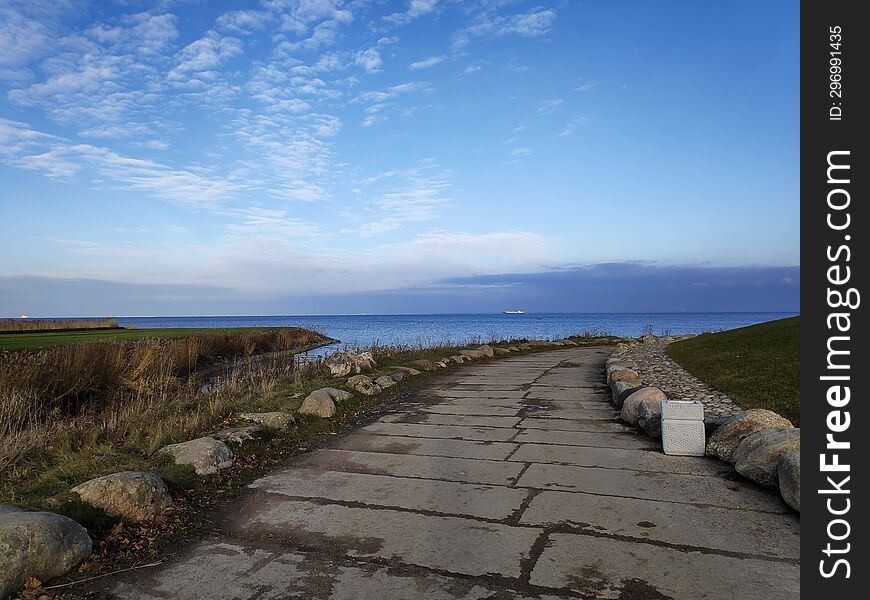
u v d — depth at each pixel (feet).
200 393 35.70
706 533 14.58
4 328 107.96
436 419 29.71
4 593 11.60
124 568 13.20
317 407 29.12
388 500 17.57
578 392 38.01
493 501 17.31
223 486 18.85
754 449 18.72
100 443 22.16
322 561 13.50
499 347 71.92
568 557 13.41
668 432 22.09
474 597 11.73
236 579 12.67
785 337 47.65
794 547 13.71
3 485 16.89
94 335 87.66
